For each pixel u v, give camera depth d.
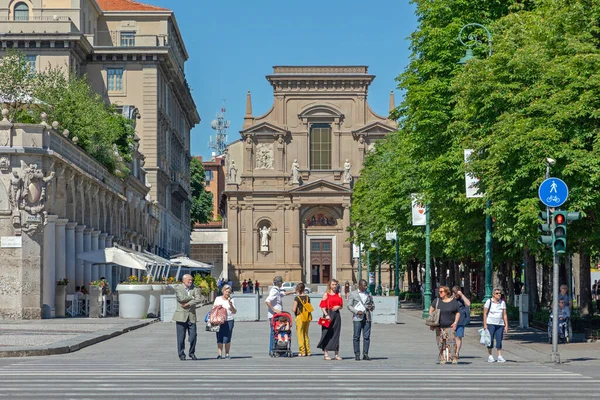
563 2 33.59
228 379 20.55
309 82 138.38
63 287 49.50
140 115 98.00
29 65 68.25
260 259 137.75
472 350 31.14
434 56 42.78
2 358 26.86
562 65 31.39
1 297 45.06
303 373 22.20
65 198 50.62
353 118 138.25
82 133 63.44
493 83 33.16
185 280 26.84
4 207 44.91
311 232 138.38
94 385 19.03
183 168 132.00
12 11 93.81
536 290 48.56
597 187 30.92
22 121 55.25
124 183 73.75
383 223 76.38
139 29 107.12
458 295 26.67
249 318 52.62
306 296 28.89
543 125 30.97
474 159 34.22
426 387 18.91
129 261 52.66
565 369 23.77
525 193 31.70
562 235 26.28
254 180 138.00
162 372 22.27
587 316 38.03
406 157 59.50
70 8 94.00
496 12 42.47
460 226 43.41
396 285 72.56
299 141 138.00
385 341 35.91
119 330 38.72
